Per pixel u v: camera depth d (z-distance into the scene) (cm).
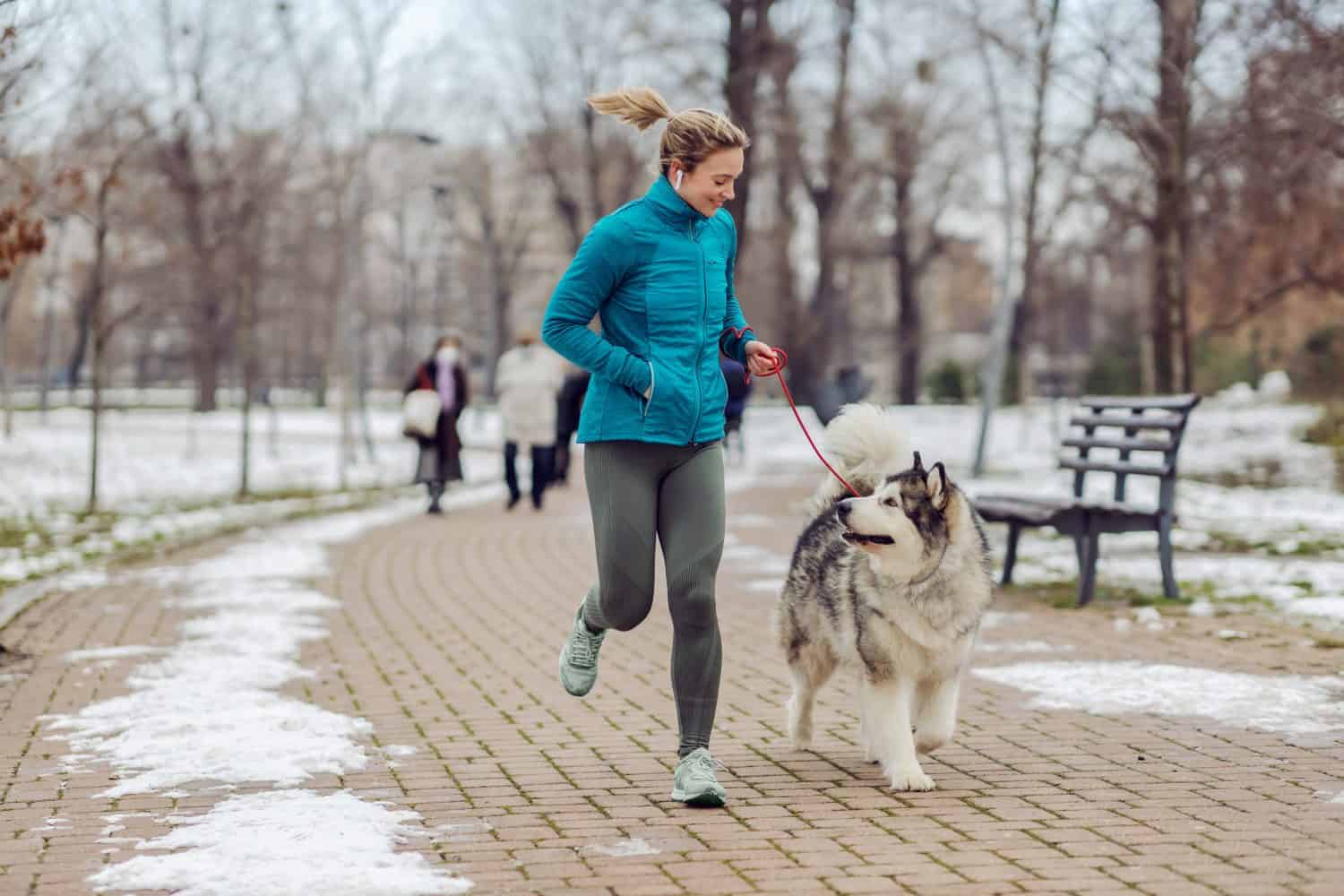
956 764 546
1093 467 1045
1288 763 535
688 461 491
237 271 2220
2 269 1027
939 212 4656
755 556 1306
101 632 884
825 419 2538
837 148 3959
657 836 449
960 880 399
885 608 503
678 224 486
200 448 3244
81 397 6719
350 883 394
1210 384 4281
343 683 731
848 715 645
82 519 1689
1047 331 5534
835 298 5644
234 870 406
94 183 1859
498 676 754
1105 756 554
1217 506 1592
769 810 482
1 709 661
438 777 532
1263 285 2102
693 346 485
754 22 3519
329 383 5947
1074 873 404
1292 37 1332
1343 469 2017
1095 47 1534
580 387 2241
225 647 824
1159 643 806
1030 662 757
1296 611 894
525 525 1647
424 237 6378
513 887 396
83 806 490
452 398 1775
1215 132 1577
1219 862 412
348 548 1405
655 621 950
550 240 6100
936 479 497
